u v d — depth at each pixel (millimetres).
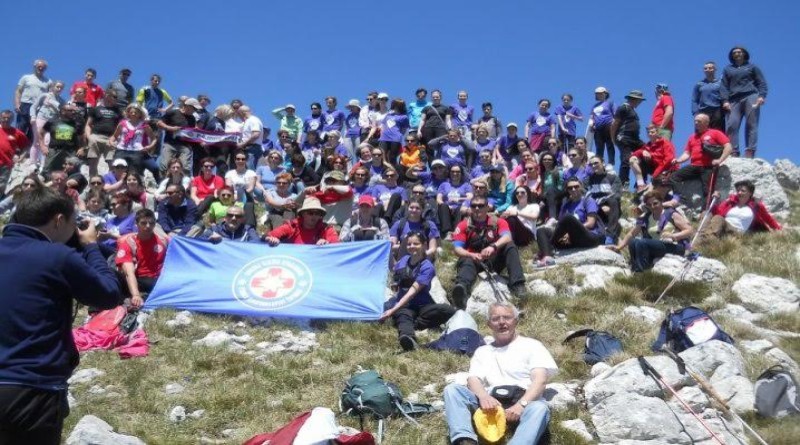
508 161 21344
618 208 16062
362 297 12078
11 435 5176
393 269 12570
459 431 8070
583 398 9211
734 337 11312
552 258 14445
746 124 19719
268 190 18188
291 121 23297
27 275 5328
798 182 21766
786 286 13102
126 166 17656
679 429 8469
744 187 15828
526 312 12289
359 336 11367
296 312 11922
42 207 5605
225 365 10305
